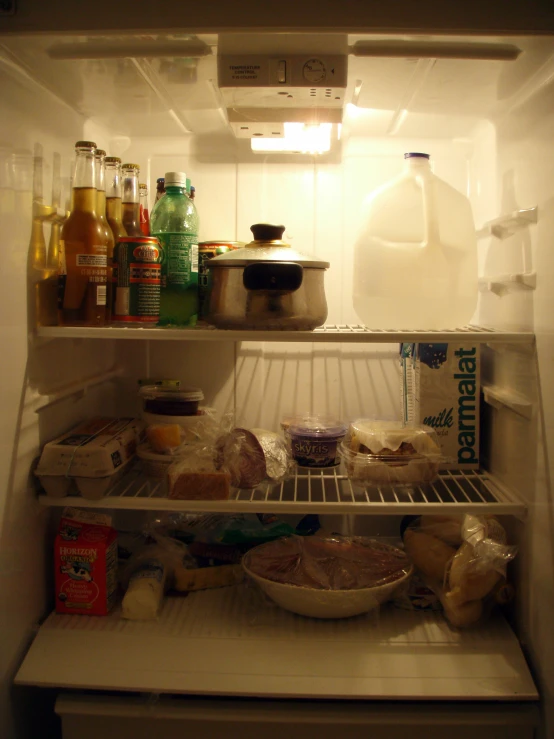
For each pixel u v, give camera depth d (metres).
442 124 1.22
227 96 0.98
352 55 0.91
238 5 0.84
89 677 0.94
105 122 1.24
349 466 1.08
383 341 0.98
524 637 1.03
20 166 0.96
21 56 0.92
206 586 1.16
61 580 1.07
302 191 1.32
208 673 0.94
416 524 1.22
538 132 0.96
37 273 1.03
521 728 0.94
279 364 1.36
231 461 1.06
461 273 1.10
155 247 1.05
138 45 0.90
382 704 0.95
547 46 0.86
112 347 1.38
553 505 0.91
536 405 0.97
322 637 1.01
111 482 1.04
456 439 1.20
